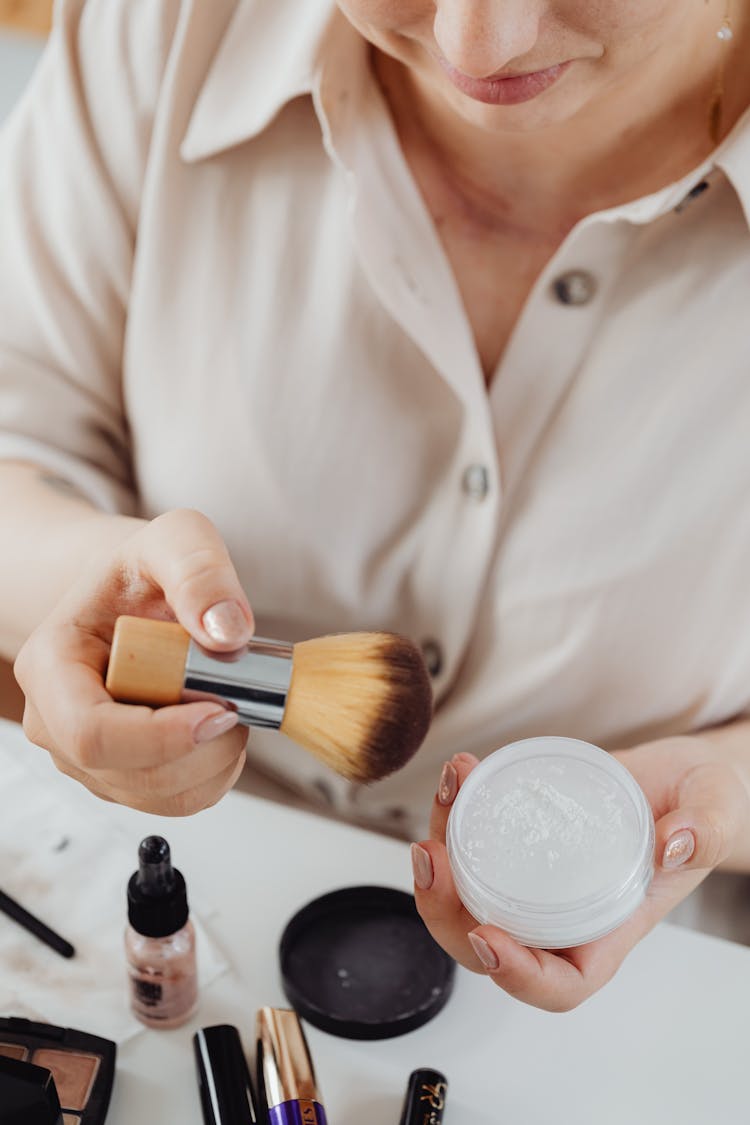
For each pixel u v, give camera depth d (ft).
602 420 2.40
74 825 2.35
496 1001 2.12
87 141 2.67
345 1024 2.03
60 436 2.82
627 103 2.21
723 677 2.49
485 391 2.55
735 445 2.35
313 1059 2.02
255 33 2.54
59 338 2.76
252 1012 2.10
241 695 1.59
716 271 2.31
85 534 2.46
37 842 2.32
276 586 2.70
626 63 1.86
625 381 2.37
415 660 1.69
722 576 2.42
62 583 2.40
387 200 2.42
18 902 2.23
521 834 1.80
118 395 2.88
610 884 1.72
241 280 2.57
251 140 2.55
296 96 2.45
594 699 2.58
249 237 2.57
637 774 2.13
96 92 2.66
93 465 2.88
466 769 1.94
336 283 2.49
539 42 1.76
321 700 1.61
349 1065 2.02
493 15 1.62
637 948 2.20
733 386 2.34
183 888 1.94
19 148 2.77
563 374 2.41
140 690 1.59
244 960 2.17
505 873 1.76
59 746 1.69
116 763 1.58
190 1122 1.94
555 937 1.70
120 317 2.78
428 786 2.78
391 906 2.25
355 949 2.18
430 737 2.69
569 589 2.47
